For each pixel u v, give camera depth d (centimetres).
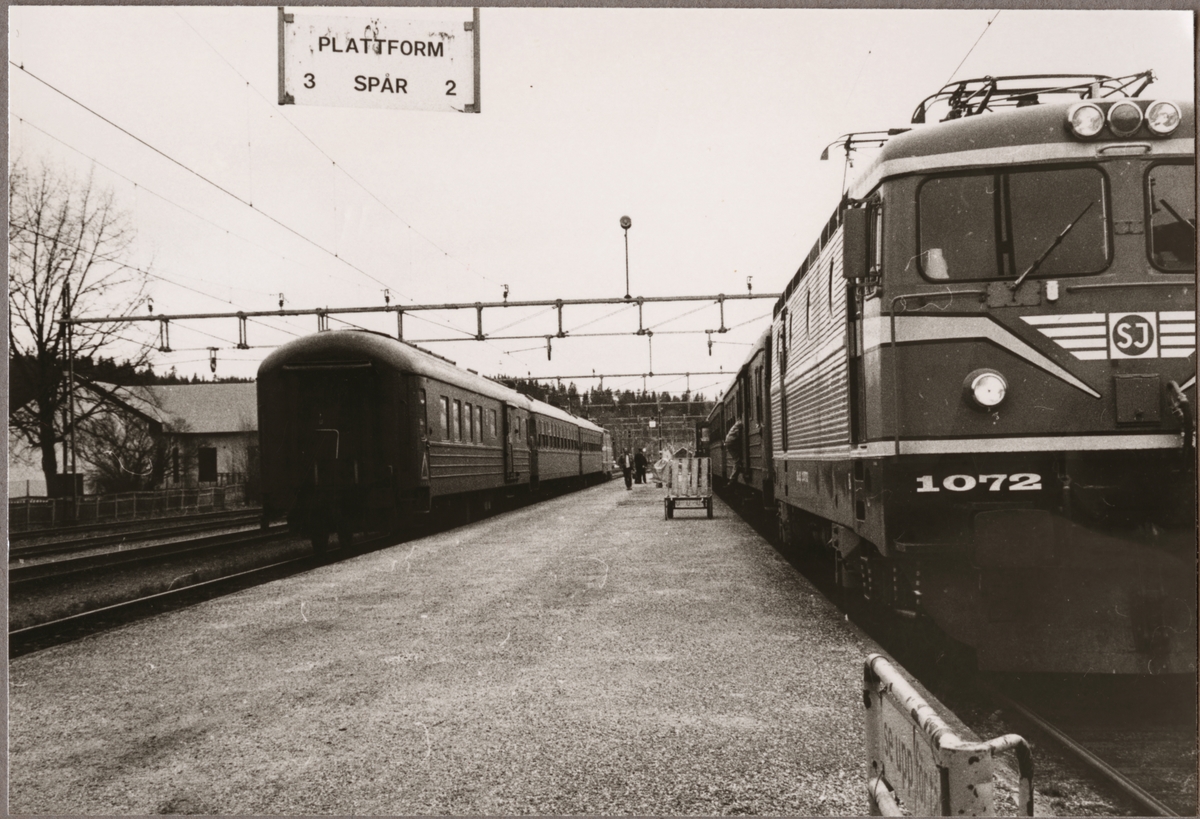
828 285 746
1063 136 533
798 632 667
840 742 432
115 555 1402
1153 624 500
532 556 1188
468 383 1878
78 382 2291
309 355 1376
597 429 4731
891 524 534
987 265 532
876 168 566
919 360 533
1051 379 518
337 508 1368
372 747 444
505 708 498
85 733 484
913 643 622
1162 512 504
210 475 4422
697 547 1239
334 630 725
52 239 1905
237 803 384
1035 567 505
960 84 637
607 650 625
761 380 1339
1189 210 523
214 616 802
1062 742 425
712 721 466
